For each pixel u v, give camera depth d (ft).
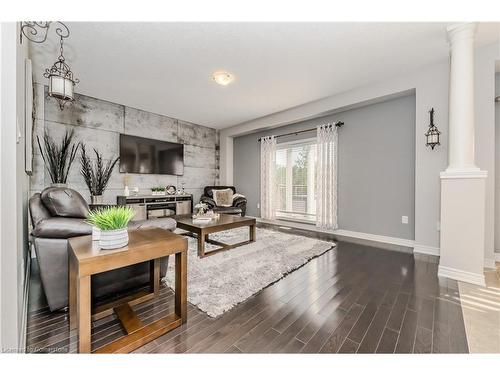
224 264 8.01
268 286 6.54
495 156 8.88
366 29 7.26
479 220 6.68
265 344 4.14
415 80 9.89
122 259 3.96
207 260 8.41
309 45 8.11
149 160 15.98
